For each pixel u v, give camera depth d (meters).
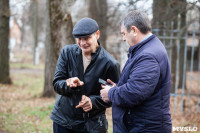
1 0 10.63
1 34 10.92
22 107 6.36
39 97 7.77
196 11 6.56
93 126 2.39
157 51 1.83
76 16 13.59
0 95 8.30
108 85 2.19
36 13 21.39
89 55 2.35
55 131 2.48
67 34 5.82
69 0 5.70
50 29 5.98
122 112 1.96
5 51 11.14
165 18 6.12
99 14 9.73
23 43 36.06
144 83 1.73
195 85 12.02
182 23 7.66
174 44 6.79
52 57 7.09
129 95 1.77
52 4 5.82
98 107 2.34
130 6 6.20
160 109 1.84
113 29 8.83
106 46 8.12
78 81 2.14
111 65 2.35
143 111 1.86
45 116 5.45
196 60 18.38
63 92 2.29
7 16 10.84
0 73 11.03
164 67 1.84
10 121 4.94
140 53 1.85
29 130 4.38
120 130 1.97
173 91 7.59
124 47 6.47
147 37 1.92
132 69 1.87
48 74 7.48
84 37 2.17
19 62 23.39
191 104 7.32
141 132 1.87
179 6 5.78
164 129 1.86
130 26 1.91
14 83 11.85
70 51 2.39
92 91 2.38
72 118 2.38
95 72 2.33
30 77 14.60
